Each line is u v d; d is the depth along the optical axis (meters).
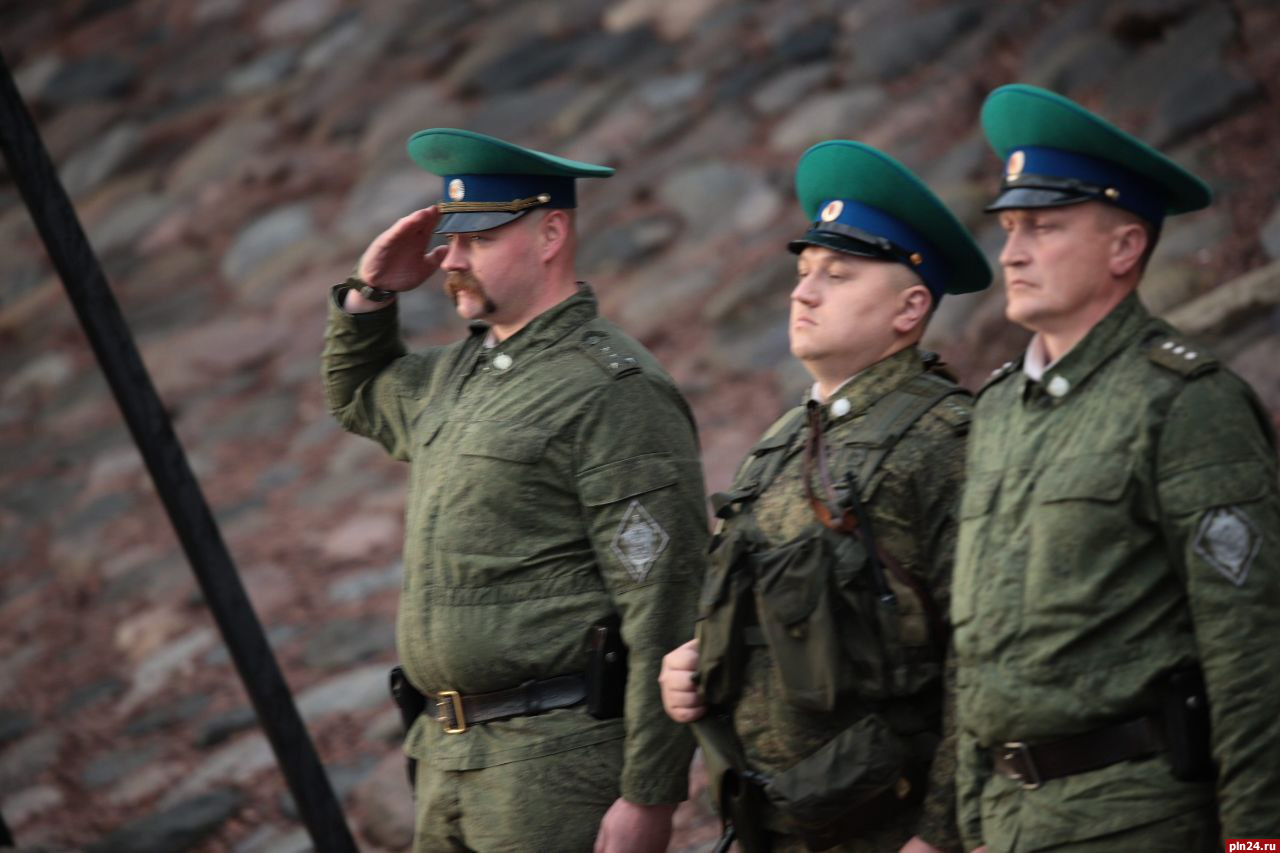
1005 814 6.48
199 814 15.07
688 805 12.44
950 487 7.15
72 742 17.75
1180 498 6.02
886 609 7.12
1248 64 19.77
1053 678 6.23
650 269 24.23
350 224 28.98
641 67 29.80
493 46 32.25
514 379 8.83
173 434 10.86
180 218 31.47
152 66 37.53
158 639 19.59
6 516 24.36
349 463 22.95
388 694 16.36
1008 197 6.59
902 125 23.98
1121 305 6.54
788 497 7.46
